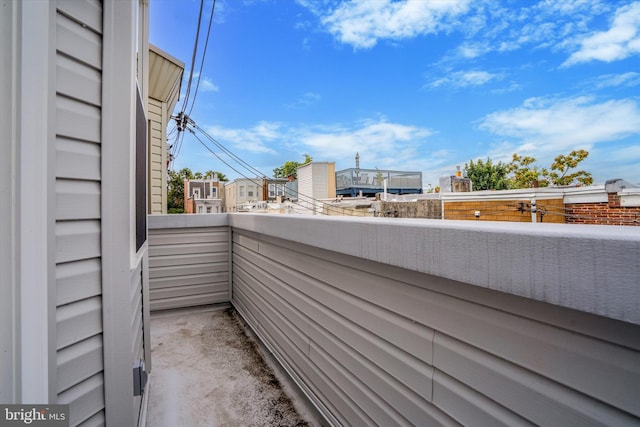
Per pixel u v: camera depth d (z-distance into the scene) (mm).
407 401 1080
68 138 913
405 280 1084
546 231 640
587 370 632
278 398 1962
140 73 1946
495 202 7242
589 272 574
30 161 701
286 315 2119
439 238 863
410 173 18484
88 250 983
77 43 937
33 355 701
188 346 2703
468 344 866
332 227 1394
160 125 5629
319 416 1722
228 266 3725
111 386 1046
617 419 593
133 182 1180
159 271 3436
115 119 1050
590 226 725
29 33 699
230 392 2031
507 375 771
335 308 1525
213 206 28156
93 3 991
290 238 1845
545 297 634
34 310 705
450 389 918
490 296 805
